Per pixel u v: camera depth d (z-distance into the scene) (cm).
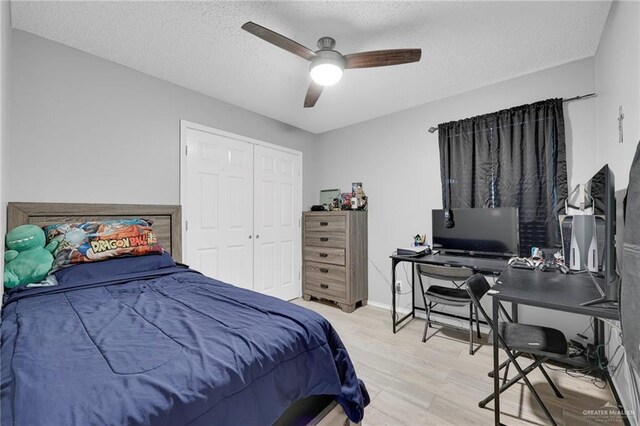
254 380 89
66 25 183
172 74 246
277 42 168
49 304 131
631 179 94
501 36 194
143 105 243
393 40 199
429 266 242
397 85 265
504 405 165
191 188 274
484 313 161
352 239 335
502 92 259
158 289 158
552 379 189
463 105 281
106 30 189
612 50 170
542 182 236
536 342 152
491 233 252
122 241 192
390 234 337
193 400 72
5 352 87
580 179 223
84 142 212
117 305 130
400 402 168
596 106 215
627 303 93
